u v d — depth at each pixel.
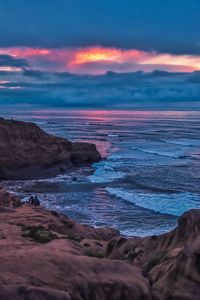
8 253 10.37
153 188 43.91
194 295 8.56
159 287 9.22
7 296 7.51
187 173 53.88
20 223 19.56
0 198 27.30
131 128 146.75
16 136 52.12
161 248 11.27
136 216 32.28
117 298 8.96
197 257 8.93
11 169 50.88
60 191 43.00
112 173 54.16
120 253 12.74
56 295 7.91
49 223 20.27
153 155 73.81
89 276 9.17
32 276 8.55
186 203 36.62
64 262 9.48
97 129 140.25
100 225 29.53
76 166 60.66
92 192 42.19
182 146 90.00
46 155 54.12
